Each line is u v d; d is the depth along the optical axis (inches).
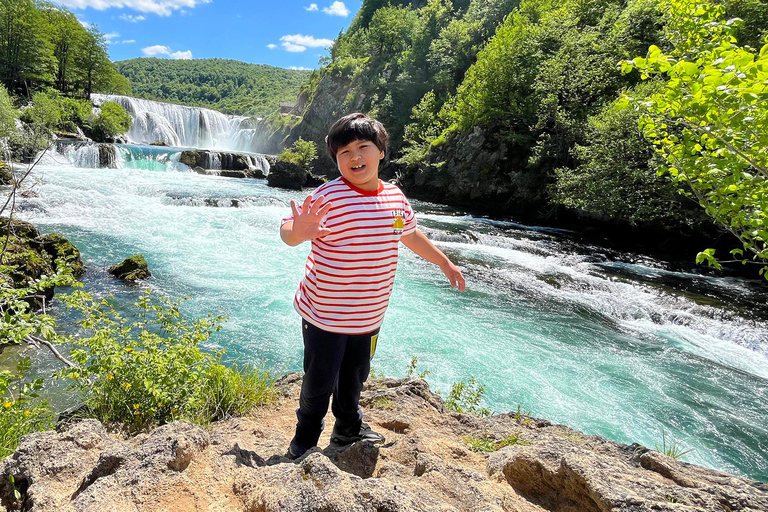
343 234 65.7
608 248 591.2
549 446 67.4
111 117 1400.1
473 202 1003.9
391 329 308.8
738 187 108.0
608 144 617.0
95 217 531.2
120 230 494.3
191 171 1085.1
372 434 89.7
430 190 1101.7
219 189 834.8
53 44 1636.3
